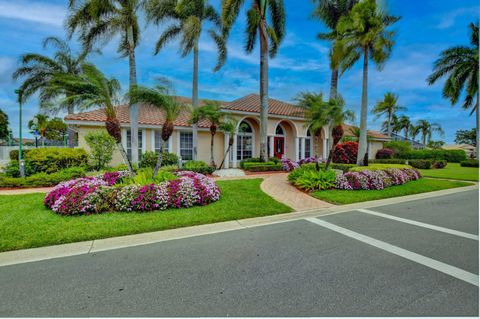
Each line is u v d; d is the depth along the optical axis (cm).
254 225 576
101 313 254
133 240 469
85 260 380
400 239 483
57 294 287
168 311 258
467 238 489
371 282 318
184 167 1327
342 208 757
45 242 442
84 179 783
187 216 604
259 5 1484
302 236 499
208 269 352
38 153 1156
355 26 1409
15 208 647
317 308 264
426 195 987
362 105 1550
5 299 277
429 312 257
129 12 1194
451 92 2514
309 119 1141
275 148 2055
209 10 1526
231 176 1312
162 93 784
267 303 272
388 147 3088
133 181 770
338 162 2173
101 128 1455
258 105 1958
